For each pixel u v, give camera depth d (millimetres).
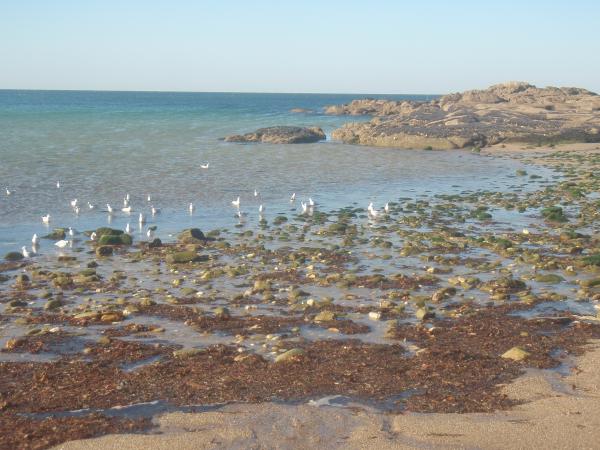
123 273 21781
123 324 16469
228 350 14406
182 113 139875
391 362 13664
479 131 75250
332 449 10148
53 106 163125
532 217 32188
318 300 18547
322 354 14164
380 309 17625
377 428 10742
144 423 10922
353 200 37844
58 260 23547
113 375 13047
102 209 33688
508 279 20000
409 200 37562
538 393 12047
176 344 15016
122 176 44719
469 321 16453
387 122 89688
